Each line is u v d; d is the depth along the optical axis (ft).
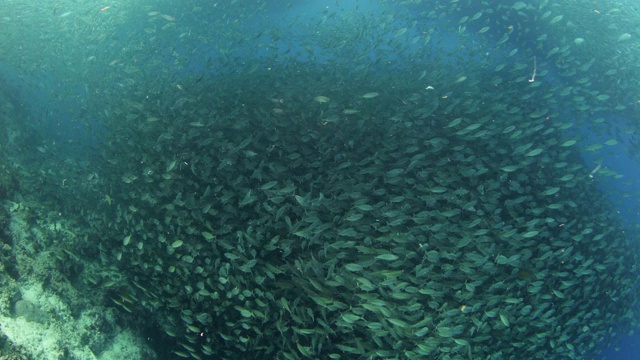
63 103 25.03
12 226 15.52
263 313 14.61
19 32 27.96
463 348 14.70
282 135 20.43
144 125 20.39
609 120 27.14
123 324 15.89
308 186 18.25
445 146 20.42
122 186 18.81
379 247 15.90
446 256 15.03
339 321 13.71
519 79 23.57
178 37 29.35
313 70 25.85
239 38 29.48
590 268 20.56
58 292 14.74
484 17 32.27
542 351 17.78
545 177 21.91
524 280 16.55
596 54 29.04
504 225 18.03
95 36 27.20
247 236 15.17
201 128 20.18
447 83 24.50
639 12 33.19
